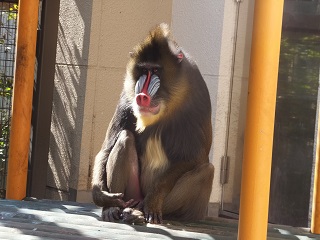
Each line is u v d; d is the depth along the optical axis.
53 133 11.68
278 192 10.42
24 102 7.89
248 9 10.48
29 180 10.95
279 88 10.43
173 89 7.49
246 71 10.54
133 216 6.93
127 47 11.11
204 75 10.69
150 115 7.29
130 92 7.62
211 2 10.65
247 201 5.15
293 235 6.82
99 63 10.92
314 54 10.02
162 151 7.72
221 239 6.25
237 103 10.53
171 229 6.69
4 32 11.64
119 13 11.01
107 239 6.00
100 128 10.98
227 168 10.50
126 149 7.47
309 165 10.00
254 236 5.14
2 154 11.51
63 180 11.35
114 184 7.41
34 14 7.84
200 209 7.56
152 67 7.46
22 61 7.83
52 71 10.99
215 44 10.53
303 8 10.16
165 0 11.41
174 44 7.61
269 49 5.03
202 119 7.67
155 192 7.31
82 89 10.93
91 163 10.95
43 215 6.93
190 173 7.48
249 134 5.12
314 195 7.09
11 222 6.48
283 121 10.38
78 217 7.04
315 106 9.97
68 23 11.38
